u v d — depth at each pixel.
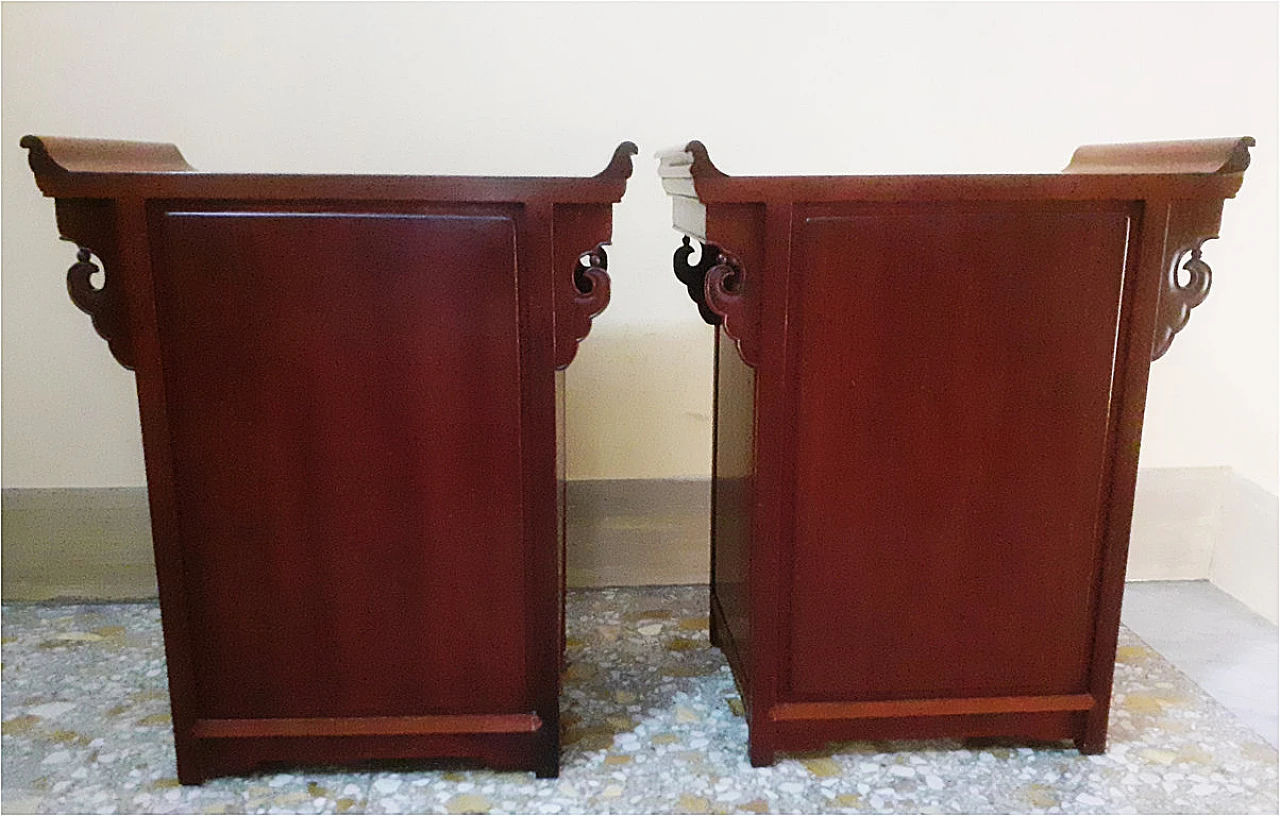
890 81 1.62
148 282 1.04
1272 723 1.34
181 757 1.18
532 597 1.16
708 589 1.79
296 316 1.06
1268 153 1.65
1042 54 1.62
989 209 1.08
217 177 1.01
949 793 1.19
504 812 1.15
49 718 1.34
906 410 1.12
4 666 1.48
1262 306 1.71
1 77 1.54
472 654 1.18
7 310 1.61
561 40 1.58
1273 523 1.67
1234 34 1.62
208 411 1.08
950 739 1.31
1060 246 1.09
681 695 1.41
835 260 1.08
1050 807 1.15
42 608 1.69
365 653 1.17
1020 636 1.21
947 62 1.61
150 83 1.55
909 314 1.10
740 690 1.34
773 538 1.15
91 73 1.54
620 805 1.16
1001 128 1.64
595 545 1.77
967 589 1.19
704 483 1.76
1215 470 1.78
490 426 1.11
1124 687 1.43
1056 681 1.23
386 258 1.05
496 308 1.07
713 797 1.18
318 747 1.20
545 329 1.08
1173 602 1.73
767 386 1.10
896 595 1.19
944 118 1.64
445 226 1.05
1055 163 1.66
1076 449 1.15
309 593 1.14
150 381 1.06
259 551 1.13
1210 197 1.09
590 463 1.74
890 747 1.29
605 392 1.71
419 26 1.56
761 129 1.63
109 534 1.71
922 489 1.15
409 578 1.15
